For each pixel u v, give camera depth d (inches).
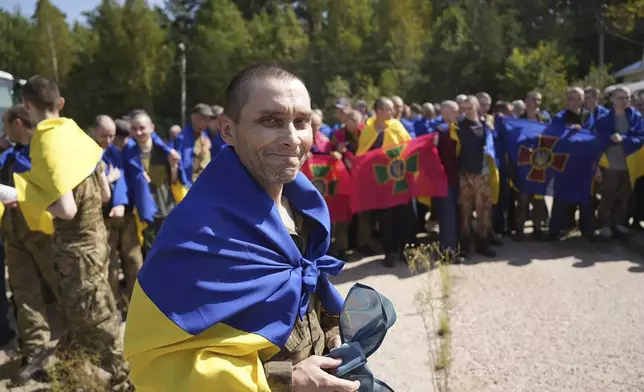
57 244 132.0
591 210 274.7
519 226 285.7
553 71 1020.5
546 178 273.1
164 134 1481.3
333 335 68.7
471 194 254.2
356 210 258.8
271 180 57.1
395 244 258.7
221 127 59.9
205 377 49.6
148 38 1553.9
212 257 53.1
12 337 199.6
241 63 1514.5
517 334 173.6
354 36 1492.4
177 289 52.0
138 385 54.2
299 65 1478.8
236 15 1611.7
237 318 53.1
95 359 133.4
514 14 1381.6
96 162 127.5
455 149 254.4
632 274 224.2
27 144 162.7
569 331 174.2
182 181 231.3
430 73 1317.7
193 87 1631.4
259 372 52.3
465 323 183.5
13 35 1737.2
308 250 65.3
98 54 1572.3
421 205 310.2
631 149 262.8
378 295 65.6
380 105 258.2
